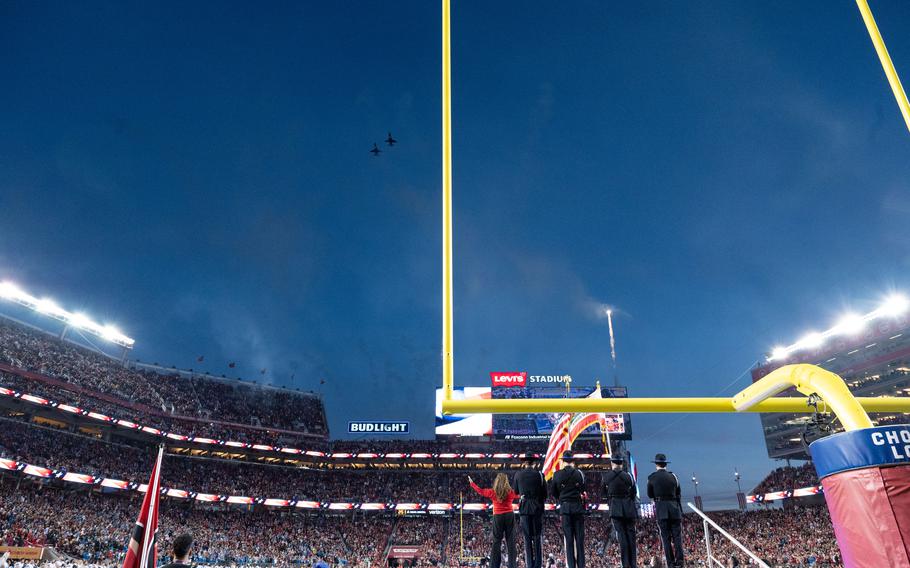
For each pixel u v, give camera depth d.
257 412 67.50
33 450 44.00
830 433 2.96
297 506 54.78
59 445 46.69
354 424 63.62
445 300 4.85
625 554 6.17
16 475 42.97
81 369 53.84
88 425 51.12
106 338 60.94
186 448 56.66
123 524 43.12
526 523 5.84
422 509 54.84
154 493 5.05
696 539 49.12
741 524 50.25
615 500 6.38
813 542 44.47
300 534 51.81
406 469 62.56
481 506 55.88
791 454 73.44
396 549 50.75
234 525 50.38
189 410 60.94
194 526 47.53
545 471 12.89
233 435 57.19
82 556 35.06
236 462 59.59
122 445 52.41
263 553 46.06
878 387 64.56
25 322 54.16
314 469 62.69
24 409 47.12
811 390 3.01
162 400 59.34
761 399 3.69
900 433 2.29
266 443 58.28
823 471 2.53
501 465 61.47
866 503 2.26
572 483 6.22
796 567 35.22
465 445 61.34
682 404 4.19
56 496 43.06
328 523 55.41
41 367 49.22
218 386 67.44
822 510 48.66
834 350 69.00
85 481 43.91
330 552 49.16
